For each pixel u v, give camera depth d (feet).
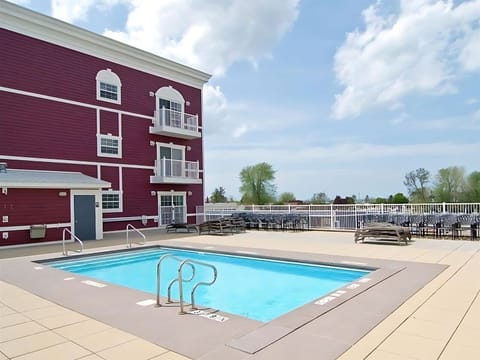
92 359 11.91
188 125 73.26
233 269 33.24
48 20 52.08
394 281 22.04
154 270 34.32
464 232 48.03
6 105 47.98
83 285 22.93
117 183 61.41
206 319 15.85
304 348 12.40
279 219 59.36
